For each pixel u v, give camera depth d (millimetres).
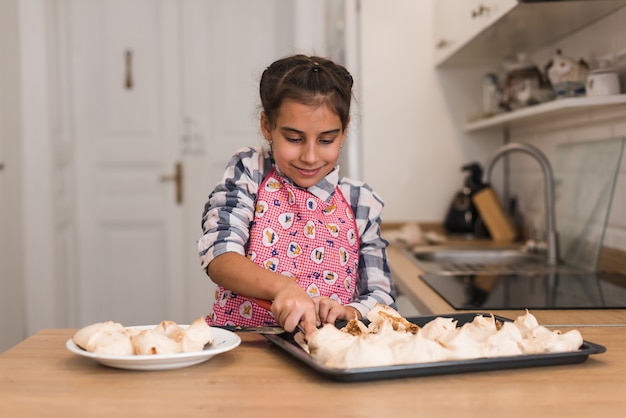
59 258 3270
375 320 1004
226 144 3588
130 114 3574
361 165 2850
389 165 2848
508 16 1859
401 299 2045
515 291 1607
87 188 3584
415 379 821
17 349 964
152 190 3592
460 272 1953
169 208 3594
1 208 2822
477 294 1565
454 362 821
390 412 708
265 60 3568
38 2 3082
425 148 2846
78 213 3582
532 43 2320
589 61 2008
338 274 1375
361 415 700
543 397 757
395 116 2842
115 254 3596
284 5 3549
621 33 1793
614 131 1924
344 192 1434
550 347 888
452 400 746
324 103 1168
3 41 2891
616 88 1736
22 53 3088
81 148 3574
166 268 3604
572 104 1753
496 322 1020
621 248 1898
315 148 1196
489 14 1979
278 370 862
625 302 1451
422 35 2824
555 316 1308
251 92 3574
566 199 2197
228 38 3559
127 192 3594
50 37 3170
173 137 3576
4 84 2893
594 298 1505
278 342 933
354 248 1405
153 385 799
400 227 2844
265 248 1346
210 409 717
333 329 895
